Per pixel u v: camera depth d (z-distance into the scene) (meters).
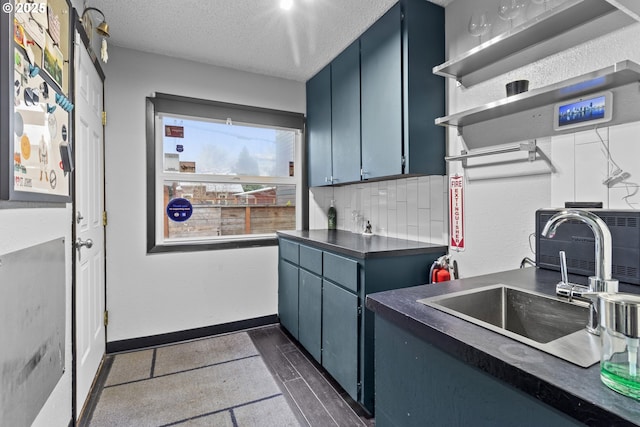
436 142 1.93
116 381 2.02
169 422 1.64
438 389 0.82
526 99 1.33
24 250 1.03
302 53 2.57
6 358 0.91
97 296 2.14
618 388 0.52
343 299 1.85
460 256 1.85
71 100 1.49
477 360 0.69
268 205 3.12
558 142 1.37
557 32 1.37
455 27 1.90
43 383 1.17
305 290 2.36
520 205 1.54
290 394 1.89
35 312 1.11
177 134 2.73
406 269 1.83
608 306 0.55
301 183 3.24
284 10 2.01
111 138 2.41
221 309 2.82
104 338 2.33
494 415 0.68
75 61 1.59
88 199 1.91
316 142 2.95
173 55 2.61
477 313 1.12
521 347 0.69
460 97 1.85
